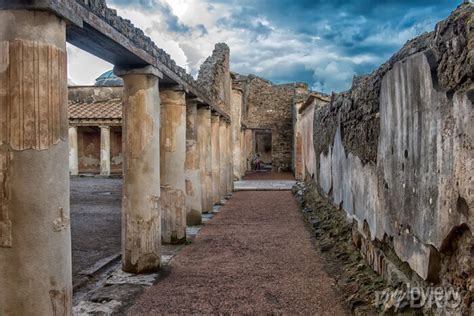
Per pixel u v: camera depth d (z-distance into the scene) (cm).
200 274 563
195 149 927
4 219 309
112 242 768
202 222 966
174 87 698
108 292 489
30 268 311
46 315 318
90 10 364
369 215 538
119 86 2312
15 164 308
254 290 498
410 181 378
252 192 1634
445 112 298
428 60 330
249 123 2816
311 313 427
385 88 462
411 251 374
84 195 1504
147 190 554
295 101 2294
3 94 307
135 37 476
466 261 268
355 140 636
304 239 785
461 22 270
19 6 304
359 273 514
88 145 2361
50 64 316
